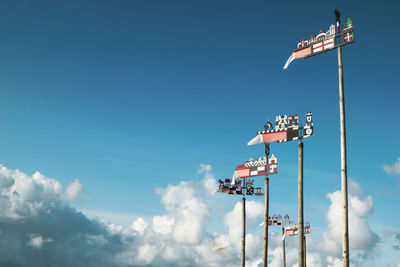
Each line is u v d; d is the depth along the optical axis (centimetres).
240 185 2697
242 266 2600
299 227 1984
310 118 2072
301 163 2050
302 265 1945
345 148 1608
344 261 1505
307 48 1794
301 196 2006
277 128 2141
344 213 1552
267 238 2395
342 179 1589
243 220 2698
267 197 2448
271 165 2438
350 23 1656
